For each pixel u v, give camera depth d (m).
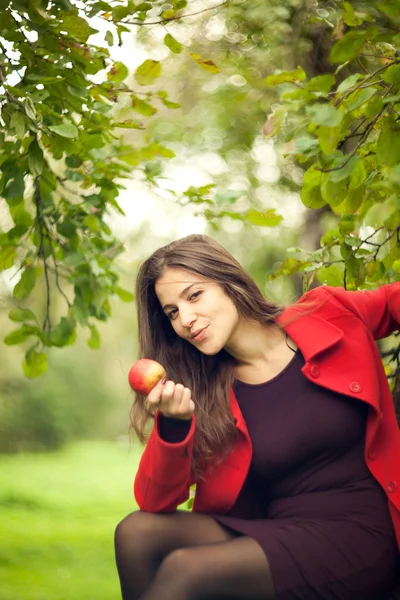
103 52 3.91
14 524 11.51
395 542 2.79
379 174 3.32
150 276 3.01
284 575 2.61
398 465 2.87
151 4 3.72
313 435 2.85
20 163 3.83
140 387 2.71
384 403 2.98
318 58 5.73
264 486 3.00
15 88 3.49
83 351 29.20
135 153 4.73
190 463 2.83
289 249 3.90
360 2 3.91
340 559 2.67
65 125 3.62
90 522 12.15
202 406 2.99
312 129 3.12
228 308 2.93
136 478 2.94
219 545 2.66
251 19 6.30
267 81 3.21
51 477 19.11
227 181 11.07
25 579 7.78
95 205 4.69
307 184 3.18
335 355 2.95
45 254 4.96
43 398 27.48
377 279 3.67
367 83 3.03
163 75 9.74
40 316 12.12
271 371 3.00
